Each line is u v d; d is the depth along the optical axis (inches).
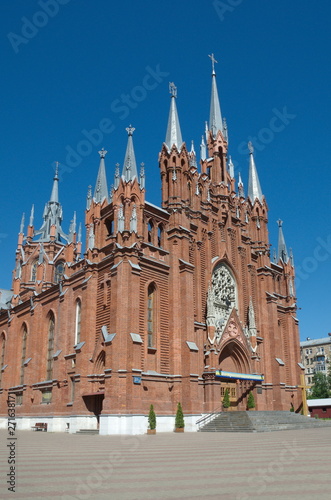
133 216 1972.2
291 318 2864.2
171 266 2097.7
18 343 2923.2
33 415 2464.3
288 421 2023.9
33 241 3961.6
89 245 2132.1
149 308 1996.8
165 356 1968.5
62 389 2191.2
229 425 1825.8
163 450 1011.3
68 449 1069.8
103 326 1945.1
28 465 733.9
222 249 2426.2
